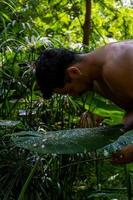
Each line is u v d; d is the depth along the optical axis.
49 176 2.78
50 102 3.04
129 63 2.09
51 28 4.63
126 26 4.89
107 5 4.85
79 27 4.79
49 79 2.22
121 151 1.98
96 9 4.87
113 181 3.14
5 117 2.95
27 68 3.05
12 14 4.36
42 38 3.21
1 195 2.58
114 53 2.14
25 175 2.67
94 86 2.29
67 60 2.22
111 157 2.08
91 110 2.97
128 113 2.20
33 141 1.86
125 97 2.14
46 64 2.21
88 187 3.03
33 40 3.18
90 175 3.08
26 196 2.64
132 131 1.84
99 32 4.75
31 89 2.94
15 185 2.67
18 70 3.00
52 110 3.04
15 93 3.04
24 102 3.06
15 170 2.59
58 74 2.21
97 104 2.93
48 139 1.86
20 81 2.98
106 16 4.92
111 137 1.88
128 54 2.11
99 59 2.19
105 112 2.96
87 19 4.42
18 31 3.77
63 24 4.75
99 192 2.78
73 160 2.88
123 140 1.76
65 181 2.83
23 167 2.67
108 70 2.12
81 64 2.21
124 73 2.09
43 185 2.74
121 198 2.62
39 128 2.92
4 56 3.17
